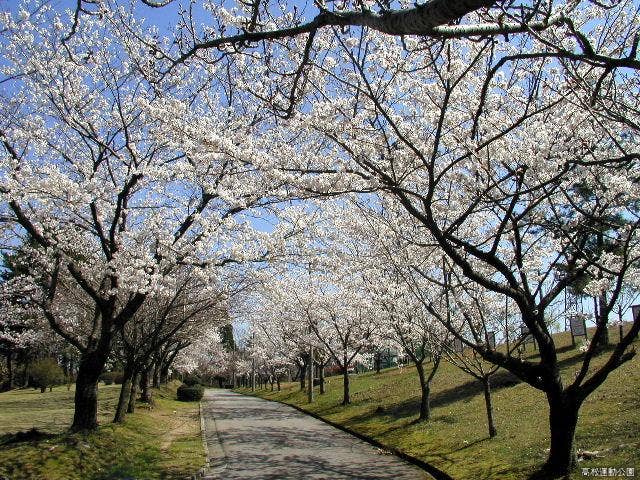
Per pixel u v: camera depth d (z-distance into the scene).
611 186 6.78
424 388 14.89
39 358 39.75
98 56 10.44
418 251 10.98
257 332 40.47
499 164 7.77
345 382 22.00
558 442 7.68
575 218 7.89
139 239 11.38
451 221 9.48
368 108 6.78
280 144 7.75
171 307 14.09
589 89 4.89
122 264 10.24
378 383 25.94
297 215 11.05
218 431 16.88
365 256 12.96
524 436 10.62
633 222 6.74
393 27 2.89
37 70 10.16
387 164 6.79
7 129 10.67
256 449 13.25
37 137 10.78
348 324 22.28
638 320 7.17
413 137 7.54
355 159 6.32
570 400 7.62
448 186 8.67
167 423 18.19
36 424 15.47
